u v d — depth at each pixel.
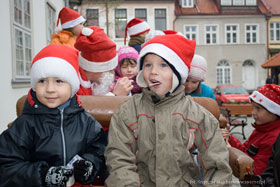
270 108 1.96
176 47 1.48
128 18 20.97
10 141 1.36
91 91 2.16
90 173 1.36
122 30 20.00
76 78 1.49
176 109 1.43
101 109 1.77
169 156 1.36
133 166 1.36
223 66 23.28
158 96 1.44
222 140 1.42
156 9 21.77
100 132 1.51
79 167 1.34
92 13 18.33
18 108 1.81
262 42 23.28
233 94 10.55
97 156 1.47
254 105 2.08
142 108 1.47
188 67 1.54
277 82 15.27
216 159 1.35
